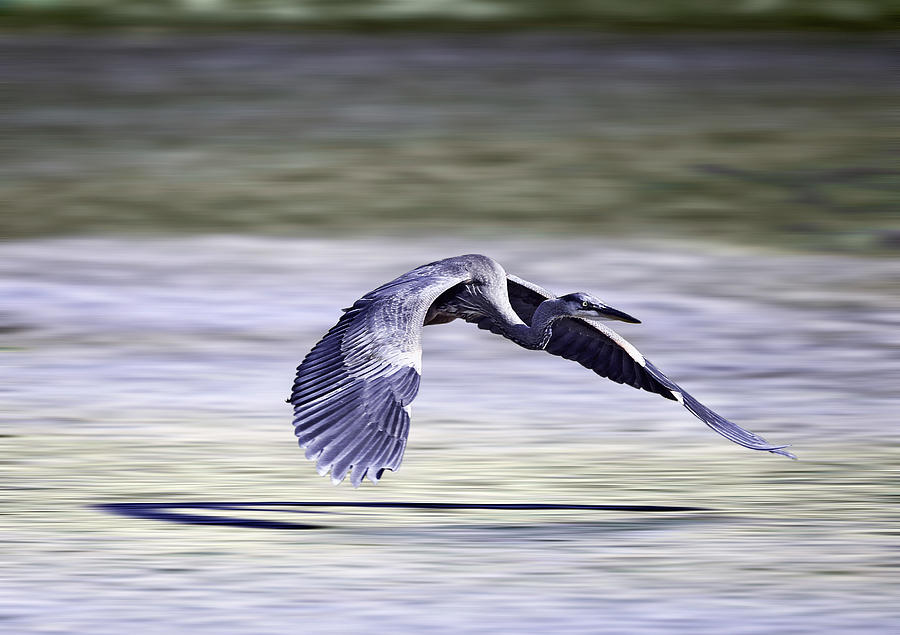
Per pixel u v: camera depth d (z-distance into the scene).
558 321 8.80
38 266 20.78
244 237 23.16
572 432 12.91
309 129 30.78
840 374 15.46
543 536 9.41
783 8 46.56
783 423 13.37
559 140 29.88
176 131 30.59
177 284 19.81
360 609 7.90
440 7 46.31
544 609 7.91
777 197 26.03
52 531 9.43
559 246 22.73
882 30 43.94
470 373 15.34
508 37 42.34
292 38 41.94
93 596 8.10
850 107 33.09
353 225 24.09
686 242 23.14
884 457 12.03
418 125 31.17
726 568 8.70
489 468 11.54
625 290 19.78
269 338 16.89
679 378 15.27
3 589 8.21
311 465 11.57
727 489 10.89
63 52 39.44
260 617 7.76
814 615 7.84
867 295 19.62
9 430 12.60
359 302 7.46
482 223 24.30
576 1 47.25
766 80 36.19
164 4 46.19
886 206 25.50
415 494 10.66
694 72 37.19
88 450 11.94
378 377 6.88
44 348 16.12
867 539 9.39
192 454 11.86
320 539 9.31
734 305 18.92
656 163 28.19
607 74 36.91
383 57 39.06
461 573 8.57
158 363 15.52
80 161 28.08
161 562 8.75
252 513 9.99
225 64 37.94
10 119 31.47
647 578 8.48
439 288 7.49
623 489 10.88
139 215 24.52
